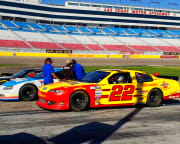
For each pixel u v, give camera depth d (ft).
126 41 206.18
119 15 234.99
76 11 222.07
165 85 25.40
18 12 195.11
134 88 23.61
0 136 14.30
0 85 29.71
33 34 178.60
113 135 14.80
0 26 173.27
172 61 147.54
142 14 241.76
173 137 14.62
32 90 27.58
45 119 18.63
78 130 15.71
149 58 168.55
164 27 257.34
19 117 19.26
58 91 20.89
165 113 21.65
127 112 21.77
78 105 21.62
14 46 150.10
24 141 13.44
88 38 198.29
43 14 209.87
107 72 23.76
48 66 25.17
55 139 13.88
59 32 197.47
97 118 19.16
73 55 153.99
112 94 22.65
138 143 13.46
